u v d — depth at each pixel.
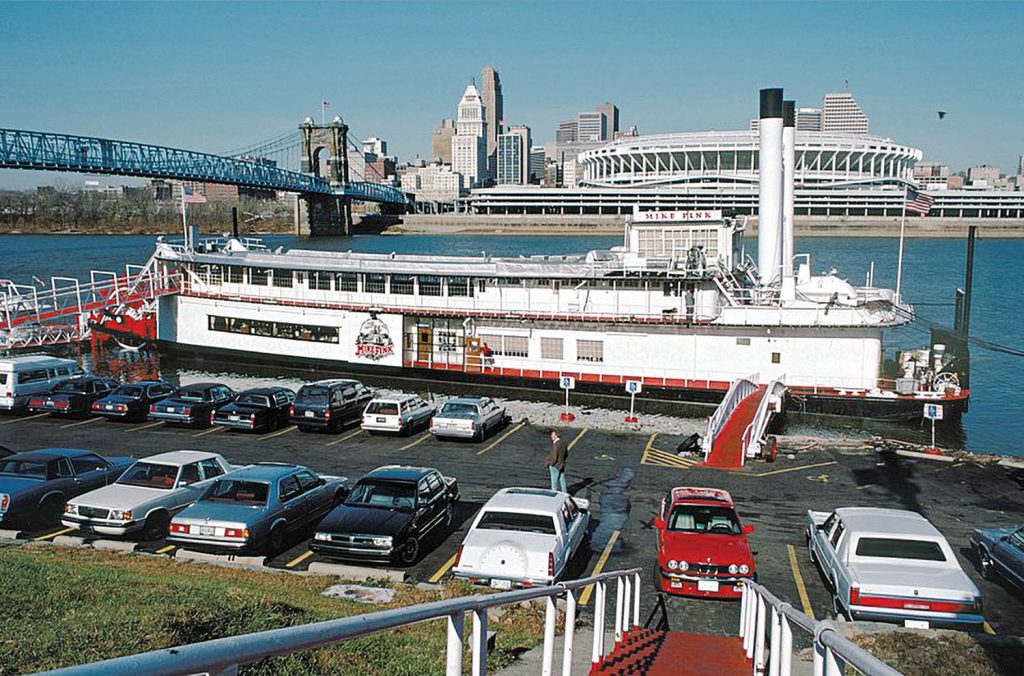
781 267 50.19
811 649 13.64
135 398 37.19
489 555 16.62
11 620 11.27
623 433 36.41
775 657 8.70
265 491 19.97
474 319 49.38
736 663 12.12
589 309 47.06
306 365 54.44
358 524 18.70
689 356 44.62
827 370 42.88
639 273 45.28
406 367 51.38
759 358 43.53
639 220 48.00
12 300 62.16
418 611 4.75
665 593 17.47
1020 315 99.81
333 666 9.89
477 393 49.59
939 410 33.50
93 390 38.66
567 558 17.48
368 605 14.69
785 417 43.16
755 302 45.12
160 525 20.64
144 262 159.75
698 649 13.07
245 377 54.72
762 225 50.72
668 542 17.34
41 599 12.54
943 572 15.34
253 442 33.41
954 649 13.10
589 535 21.22
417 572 18.78
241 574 16.97
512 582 16.41
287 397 37.34
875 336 42.28
